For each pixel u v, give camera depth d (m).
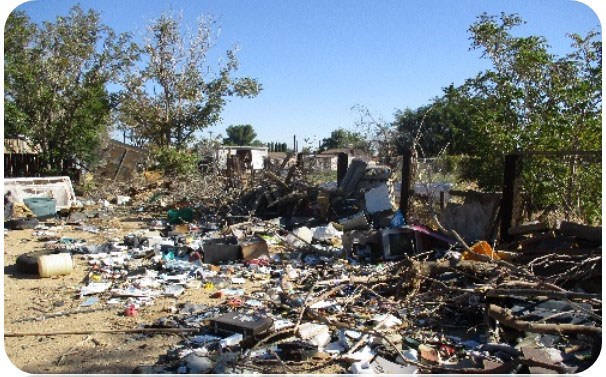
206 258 8.88
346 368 4.40
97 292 6.91
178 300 6.58
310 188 13.14
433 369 4.30
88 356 4.77
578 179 9.81
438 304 5.82
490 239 8.38
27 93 22.75
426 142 22.73
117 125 28.23
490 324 5.11
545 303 5.19
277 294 6.63
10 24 21.80
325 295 6.16
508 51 11.58
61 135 23.28
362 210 12.33
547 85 10.80
